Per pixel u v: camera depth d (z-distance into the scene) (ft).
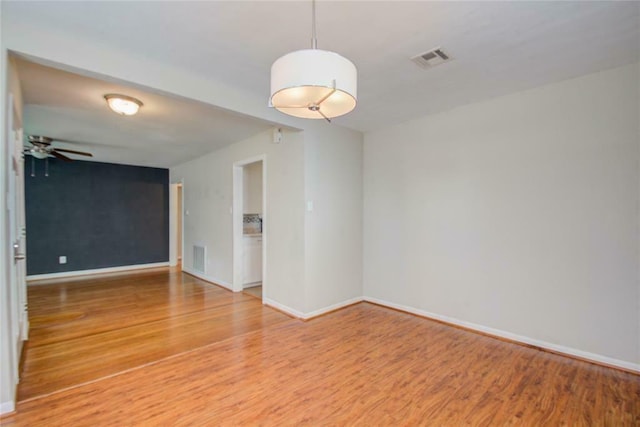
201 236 19.13
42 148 13.92
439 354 8.86
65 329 10.71
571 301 8.76
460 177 10.91
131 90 9.05
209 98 8.77
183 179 21.35
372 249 13.70
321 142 12.25
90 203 20.33
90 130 13.21
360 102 10.38
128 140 14.98
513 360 8.51
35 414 6.19
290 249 12.35
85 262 20.16
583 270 8.58
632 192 7.89
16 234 7.77
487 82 8.89
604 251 8.27
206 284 17.48
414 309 12.25
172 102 10.00
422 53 7.29
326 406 6.52
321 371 7.91
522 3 5.57
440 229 11.47
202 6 5.64
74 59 6.62
